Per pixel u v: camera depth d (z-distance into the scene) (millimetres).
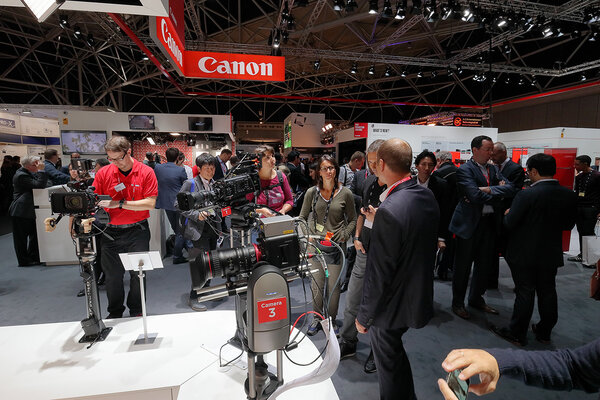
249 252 1164
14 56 10305
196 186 3059
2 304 3061
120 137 2164
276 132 19453
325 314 1247
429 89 16422
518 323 2348
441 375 2049
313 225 2412
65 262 4141
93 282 1684
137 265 1631
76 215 1649
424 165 3043
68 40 10375
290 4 6129
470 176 2607
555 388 595
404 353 1520
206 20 8883
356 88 17516
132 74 13781
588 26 6910
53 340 1684
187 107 17469
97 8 1562
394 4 6852
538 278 2311
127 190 2250
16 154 9094
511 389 1952
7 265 4156
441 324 2688
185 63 3633
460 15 5719
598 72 9438
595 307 2994
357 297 2125
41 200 4020
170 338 1697
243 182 1691
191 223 2793
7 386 1347
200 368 1455
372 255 1404
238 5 8266
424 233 1395
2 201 8062
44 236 4043
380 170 1575
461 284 2789
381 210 1384
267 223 1140
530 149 6512
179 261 4223
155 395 1358
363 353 2293
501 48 7938
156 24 2020
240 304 1238
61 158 7648
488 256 2832
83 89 12836
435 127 6402
